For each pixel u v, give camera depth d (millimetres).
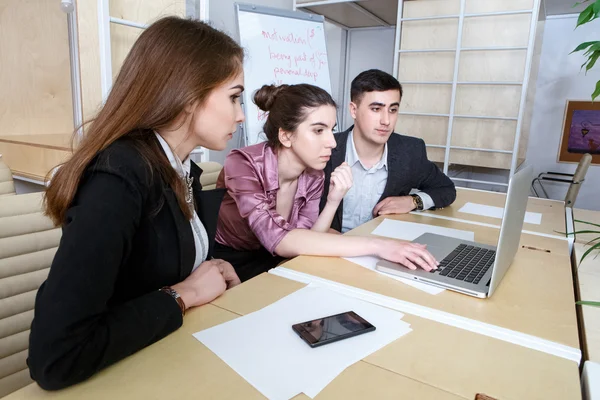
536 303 840
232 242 1463
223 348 638
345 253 1053
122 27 1907
